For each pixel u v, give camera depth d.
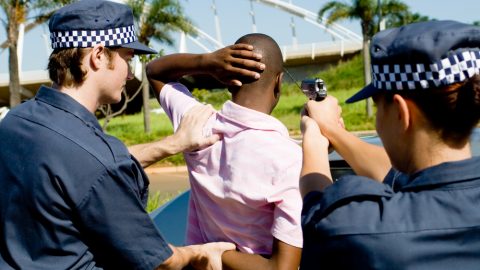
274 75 2.00
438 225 1.27
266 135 1.93
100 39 2.07
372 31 30.11
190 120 2.13
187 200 3.41
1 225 1.90
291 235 1.84
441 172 1.31
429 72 1.28
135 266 1.91
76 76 2.06
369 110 26.36
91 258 1.92
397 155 1.39
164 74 2.38
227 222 1.99
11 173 1.90
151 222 1.92
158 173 16.45
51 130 1.91
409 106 1.33
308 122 1.80
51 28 2.10
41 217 1.86
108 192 1.86
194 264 2.00
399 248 1.26
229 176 1.94
